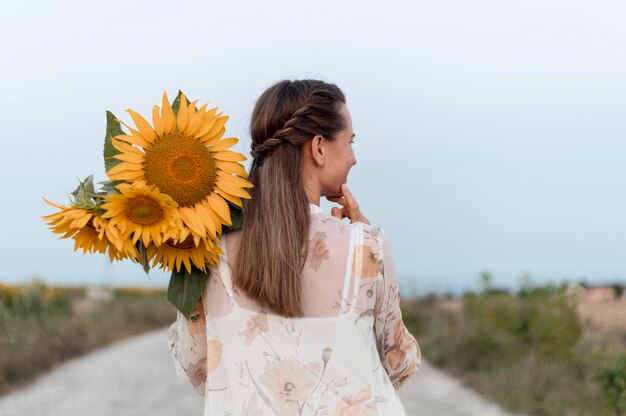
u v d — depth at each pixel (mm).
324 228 2244
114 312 22406
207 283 2309
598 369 8914
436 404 9984
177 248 2254
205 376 2449
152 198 2117
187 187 2199
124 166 2186
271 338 2207
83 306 22188
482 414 9141
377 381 2236
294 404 2176
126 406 9578
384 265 2262
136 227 2139
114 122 2266
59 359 13789
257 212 2238
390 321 2324
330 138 2301
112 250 2199
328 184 2346
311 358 2191
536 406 9078
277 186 2236
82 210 2117
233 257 2275
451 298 26484
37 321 15812
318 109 2287
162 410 9320
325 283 2209
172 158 2195
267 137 2322
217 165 2230
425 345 15641
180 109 2223
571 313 11930
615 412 8164
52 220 2123
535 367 10594
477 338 13398
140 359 14781
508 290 14711
